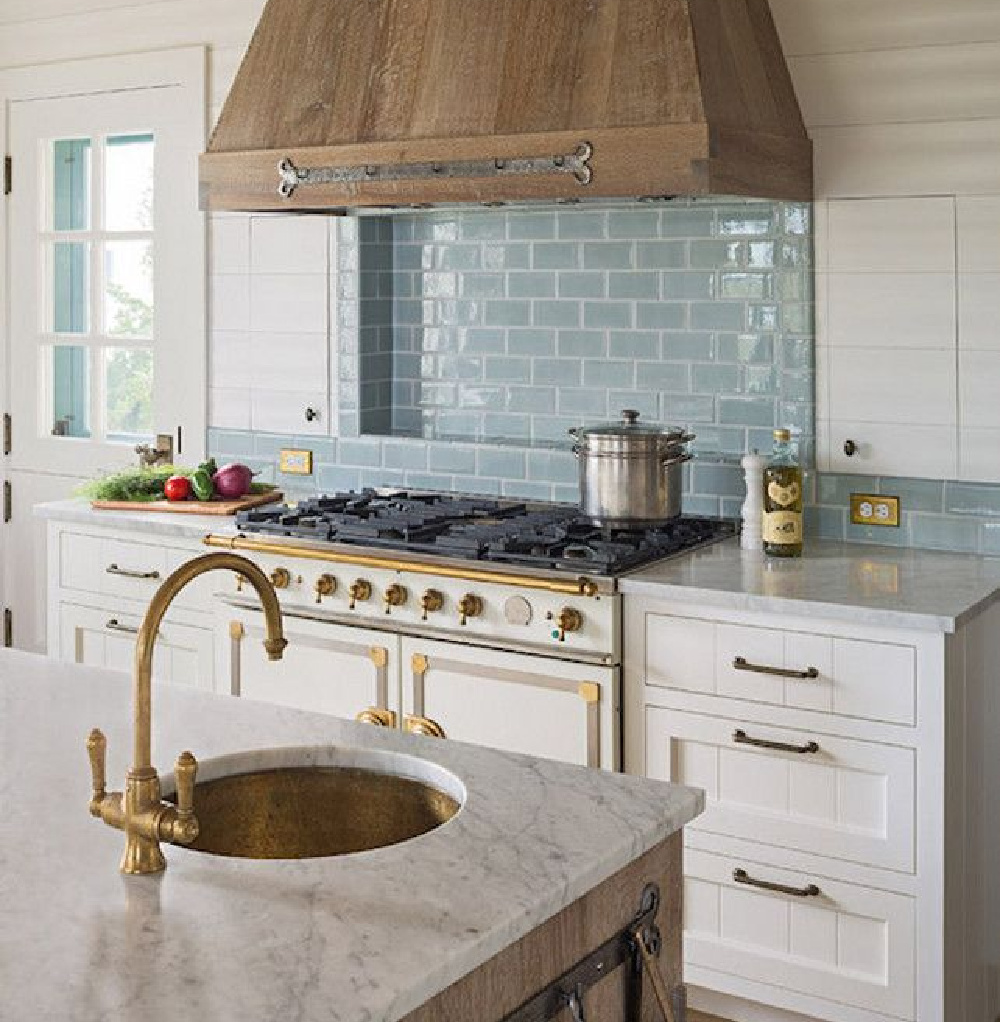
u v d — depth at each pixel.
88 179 5.34
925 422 3.86
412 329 4.83
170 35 5.05
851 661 3.27
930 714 3.18
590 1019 1.92
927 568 3.65
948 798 3.22
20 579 5.62
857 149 3.88
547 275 4.51
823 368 4.00
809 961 3.39
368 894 1.75
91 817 1.99
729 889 3.48
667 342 4.30
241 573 1.94
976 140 3.72
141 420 5.30
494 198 3.76
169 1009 1.47
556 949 1.83
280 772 2.27
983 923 3.53
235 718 2.44
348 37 4.11
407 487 4.74
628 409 4.20
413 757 2.24
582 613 3.58
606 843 1.91
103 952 1.59
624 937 1.97
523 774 2.17
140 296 5.26
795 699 3.35
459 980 1.65
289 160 4.07
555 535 3.89
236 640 4.20
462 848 1.89
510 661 3.69
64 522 4.67
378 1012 1.48
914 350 3.86
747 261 4.13
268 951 1.59
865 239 3.90
